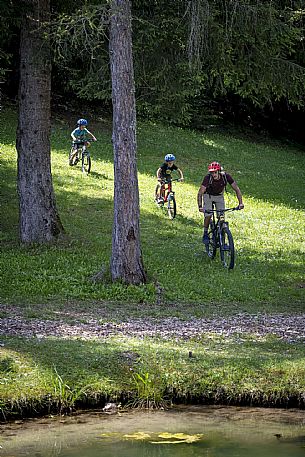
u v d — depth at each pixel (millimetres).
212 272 15203
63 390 7586
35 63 16250
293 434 6840
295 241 19594
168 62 15461
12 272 14047
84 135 25297
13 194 21516
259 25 14773
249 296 13281
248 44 15391
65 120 32969
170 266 15445
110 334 9781
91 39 13969
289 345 9359
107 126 33812
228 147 34781
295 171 32969
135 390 7809
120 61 13008
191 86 16047
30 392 7496
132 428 6992
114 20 12969
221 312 11898
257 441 6598
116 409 7602
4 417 7270
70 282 13430
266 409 7707
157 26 14859
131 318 11078
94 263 15266
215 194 15930
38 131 16703
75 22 13125
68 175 24109
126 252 13484
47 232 16922
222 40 14758
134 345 9008
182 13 14992
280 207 24453
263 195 26172
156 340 9438
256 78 15766
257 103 16859
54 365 8086
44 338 9234
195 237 19219
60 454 6207
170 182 21203
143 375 7980
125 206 13445
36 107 16547
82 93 16078
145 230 19422
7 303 11805
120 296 12727
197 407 7730
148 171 26969
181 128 36000
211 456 6160
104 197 22312
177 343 9312
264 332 10266
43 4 15969
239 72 15656
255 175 30156
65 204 21016
